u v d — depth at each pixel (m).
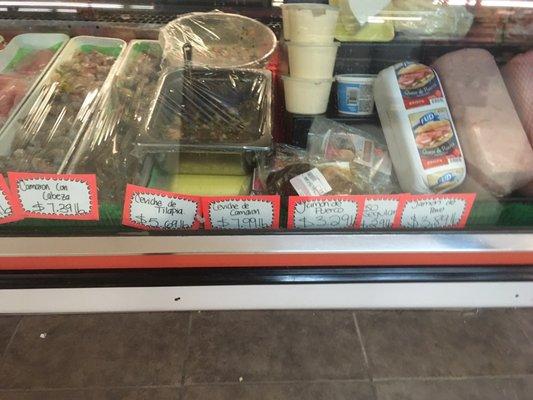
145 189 1.00
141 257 1.03
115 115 1.22
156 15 1.47
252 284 1.10
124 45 1.50
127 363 1.21
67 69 1.40
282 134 1.19
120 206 1.04
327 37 0.98
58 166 1.07
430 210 1.05
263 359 1.22
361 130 1.19
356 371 1.20
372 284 1.11
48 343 1.24
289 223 1.07
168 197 1.02
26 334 1.26
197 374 1.19
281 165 1.11
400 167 1.10
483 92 1.08
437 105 1.07
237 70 1.21
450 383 1.17
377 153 1.15
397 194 1.03
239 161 1.10
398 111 1.07
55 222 1.07
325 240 1.04
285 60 1.12
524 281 1.11
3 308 1.15
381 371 1.20
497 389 1.16
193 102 1.17
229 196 1.03
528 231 1.05
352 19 1.04
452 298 1.17
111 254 1.02
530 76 1.09
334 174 1.09
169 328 1.29
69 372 1.18
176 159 1.09
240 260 1.06
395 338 1.27
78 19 1.48
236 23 1.29
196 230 1.06
